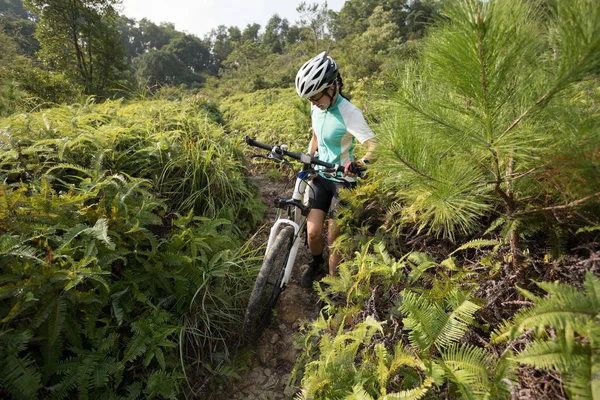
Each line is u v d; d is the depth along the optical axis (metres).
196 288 2.68
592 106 1.71
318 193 2.90
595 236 1.71
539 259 1.88
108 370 1.98
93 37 22.36
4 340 1.74
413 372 1.68
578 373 1.09
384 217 2.94
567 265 1.73
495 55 1.26
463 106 1.52
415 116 1.54
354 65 26.81
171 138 4.02
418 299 1.83
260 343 2.75
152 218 2.65
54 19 20.94
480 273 1.98
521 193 1.78
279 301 3.13
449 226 2.15
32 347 1.94
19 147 2.88
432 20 1.42
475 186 1.75
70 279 1.95
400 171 1.73
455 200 1.69
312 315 3.00
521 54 1.33
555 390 1.32
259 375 2.53
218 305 2.76
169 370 2.27
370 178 3.13
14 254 1.89
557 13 1.21
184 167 3.86
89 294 2.03
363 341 2.04
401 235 2.82
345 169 2.42
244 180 4.74
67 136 3.43
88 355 1.98
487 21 1.20
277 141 6.71
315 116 2.83
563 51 1.18
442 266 2.28
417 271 2.20
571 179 1.47
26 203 2.26
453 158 1.77
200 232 2.96
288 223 2.69
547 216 1.80
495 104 1.39
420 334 1.68
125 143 3.77
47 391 1.85
